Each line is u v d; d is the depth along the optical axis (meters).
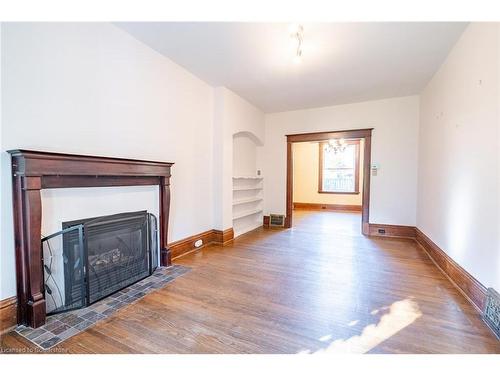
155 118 2.90
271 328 1.80
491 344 1.61
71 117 2.06
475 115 2.17
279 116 5.49
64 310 1.99
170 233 3.23
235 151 4.95
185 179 3.44
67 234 2.06
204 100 3.78
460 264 2.47
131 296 2.27
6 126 1.69
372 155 4.68
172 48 2.79
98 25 2.25
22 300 1.77
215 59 3.04
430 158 3.57
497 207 1.83
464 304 2.13
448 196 2.81
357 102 4.73
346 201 8.55
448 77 2.85
